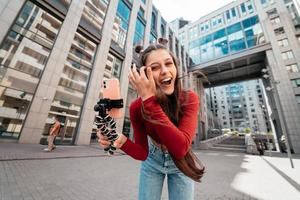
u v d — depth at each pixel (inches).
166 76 41.7
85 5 549.3
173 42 1189.7
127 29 744.3
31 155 259.6
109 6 644.7
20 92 376.5
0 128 341.1
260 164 369.1
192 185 52.2
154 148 52.5
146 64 44.2
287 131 813.2
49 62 428.1
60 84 459.8
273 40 998.4
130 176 211.9
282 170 296.2
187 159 43.9
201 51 1406.3
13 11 377.1
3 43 360.2
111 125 37.4
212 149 850.1
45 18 442.6
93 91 536.4
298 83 850.8
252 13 1195.9
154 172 52.4
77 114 498.0
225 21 1341.0
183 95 44.8
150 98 34.3
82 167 234.8
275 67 937.5
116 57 675.4
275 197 160.1
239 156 549.6
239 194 166.7
